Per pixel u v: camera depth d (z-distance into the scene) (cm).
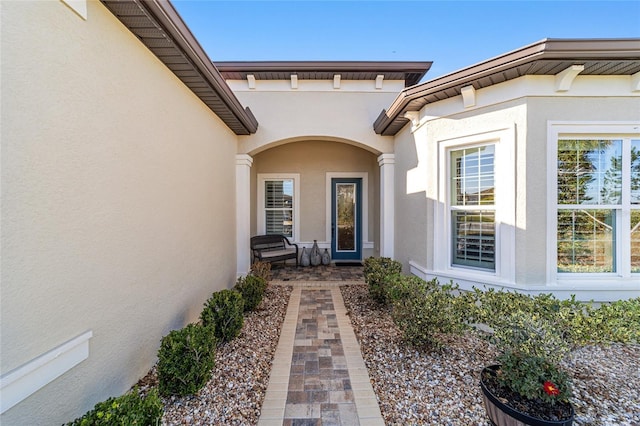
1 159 150
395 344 355
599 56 324
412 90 444
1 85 150
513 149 383
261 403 252
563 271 385
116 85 236
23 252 160
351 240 908
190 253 378
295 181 891
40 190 170
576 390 265
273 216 904
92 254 210
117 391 237
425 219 483
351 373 298
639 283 373
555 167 375
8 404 150
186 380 240
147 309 280
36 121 167
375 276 485
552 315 284
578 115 372
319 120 640
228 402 251
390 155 641
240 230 629
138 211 265
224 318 356
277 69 605
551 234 375
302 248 892
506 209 392
